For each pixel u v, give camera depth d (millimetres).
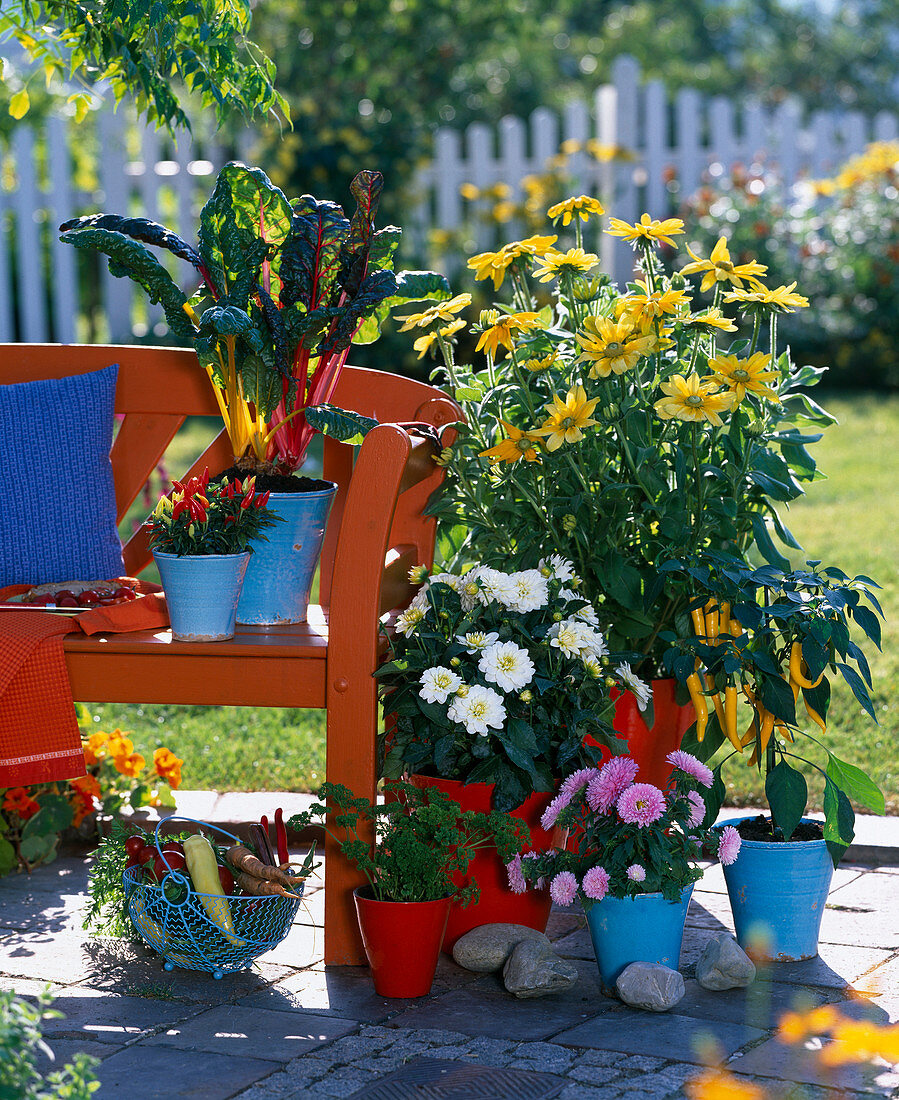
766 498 3084
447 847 2574
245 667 2660
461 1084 2168
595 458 2998
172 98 3336
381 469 2596
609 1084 2162
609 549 2965
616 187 9102
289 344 2951
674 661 2734
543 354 3088
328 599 3471
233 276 2971
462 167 9164
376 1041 2332
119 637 2729
